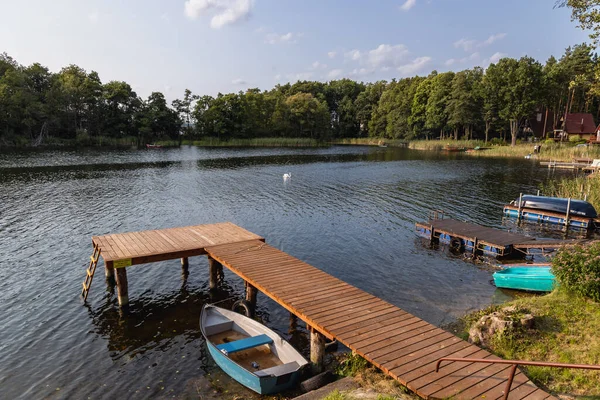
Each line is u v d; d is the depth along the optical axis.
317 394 9.48
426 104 106.88
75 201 34.03
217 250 17.17
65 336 13.54
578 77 25.86
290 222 28.16
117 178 46.69
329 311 11.68
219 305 16.00
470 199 36.72
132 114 107.06
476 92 90.44
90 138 98.50
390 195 38.38
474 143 92.94
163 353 12.56
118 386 10.91
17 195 35.94
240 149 97.44
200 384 10.94
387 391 9.10
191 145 108.12
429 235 24.58
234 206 33.06
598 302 11.91
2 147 83.88
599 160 52.38
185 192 38.84
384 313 11.67
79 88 97.31
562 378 9.20
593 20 20.94
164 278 18.52
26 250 21.81
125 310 15.50
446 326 13.88
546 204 29.12
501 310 12.40
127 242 18.02
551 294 13.25
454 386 8.36
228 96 114.31
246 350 11.99
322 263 20.39
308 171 55.84
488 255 21.66
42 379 11.20
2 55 93.25
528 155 72.06
